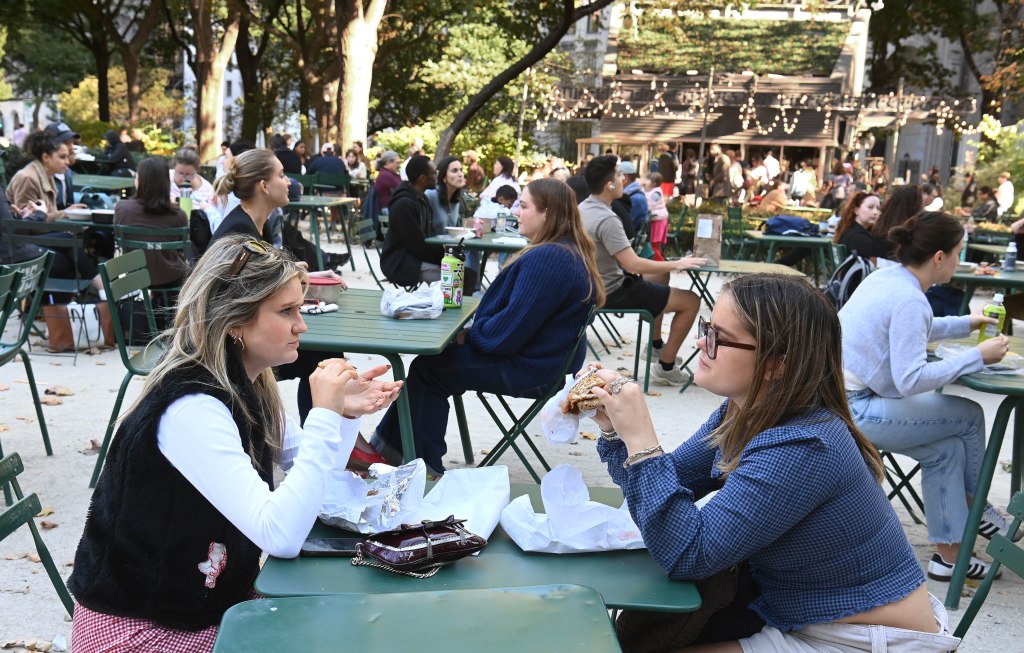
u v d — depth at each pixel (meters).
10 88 47.38
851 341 3.67
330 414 1.97
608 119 27.77
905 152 39.06
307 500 1.89
